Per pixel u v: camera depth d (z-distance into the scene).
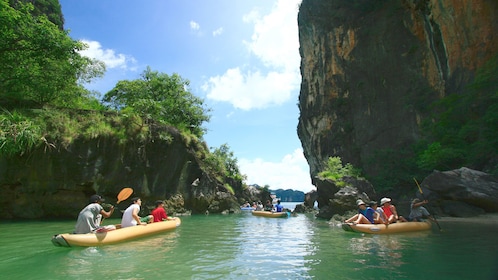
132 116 17.53
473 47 22.62
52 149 14.74
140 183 17.28
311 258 5.41
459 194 12.52
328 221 13.09
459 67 23.94
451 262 4.91
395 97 32.66
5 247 6.59
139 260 5.27
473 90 19.45
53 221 13.58
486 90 18.83
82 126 15.85
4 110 14.01
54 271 4.55
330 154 41.22
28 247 6.58
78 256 5.59
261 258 5.46
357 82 37.47
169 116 24.16
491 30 21.50
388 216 9.19
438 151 18.44
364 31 36.41
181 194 19.64
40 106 16.23
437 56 27.50
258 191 32.91
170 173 19.09
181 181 19.80
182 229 10.20
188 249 6.34
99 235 6.75
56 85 16.97
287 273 4.44
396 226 8.41
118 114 17.62
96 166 15.70
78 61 17.39
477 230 8.48
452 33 24.28
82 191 15.73
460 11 23.12
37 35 15.59
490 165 16.17
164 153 18.70
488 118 16.80
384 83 34.12
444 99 21.95
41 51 16.17
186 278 4.19
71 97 18.52
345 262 5.07
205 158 23.11
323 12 41.75
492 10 21.47
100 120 16.52
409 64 31.88
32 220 14.05
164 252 6.00
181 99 25.97
